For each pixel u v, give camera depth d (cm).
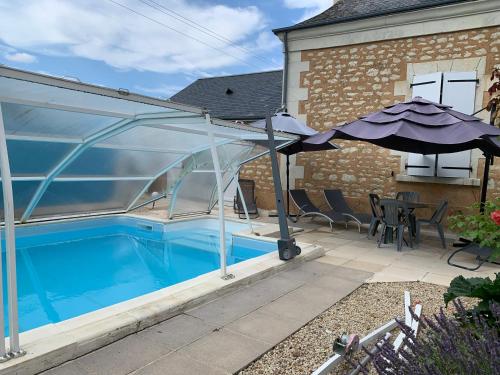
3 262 492
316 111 886
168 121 473
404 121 533
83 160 575
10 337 234
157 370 242
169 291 361
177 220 818
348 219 734
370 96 815
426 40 748
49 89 349
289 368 251
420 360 189
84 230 784
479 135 475
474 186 716
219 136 618
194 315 330
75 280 521
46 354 237
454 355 176
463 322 238
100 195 681
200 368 246
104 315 300
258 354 265
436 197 755
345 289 407
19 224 676
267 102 1194
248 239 664
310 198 915
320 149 807
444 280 450
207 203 901
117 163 625
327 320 329
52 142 503
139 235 800
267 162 996
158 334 292
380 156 814
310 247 555
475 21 696
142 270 569
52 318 400
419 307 334
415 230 652
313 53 883
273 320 324
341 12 902
